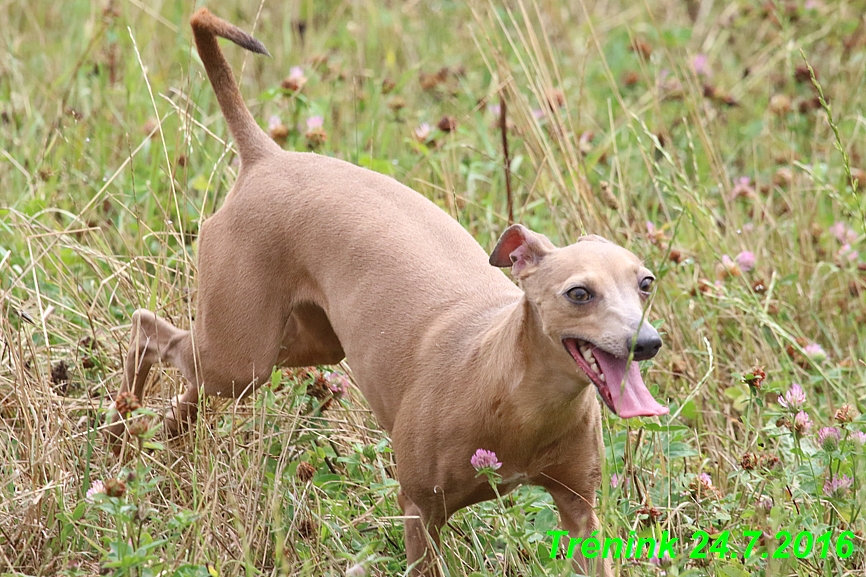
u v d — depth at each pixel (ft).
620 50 52.95
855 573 26.22
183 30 50.29
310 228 28.78
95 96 45.06
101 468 28.45
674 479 29.50
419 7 58.54
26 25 53.16
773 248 39.83
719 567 25.54
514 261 25.52
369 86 47.06
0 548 25.27
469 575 26.84
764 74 51.31
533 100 47.88
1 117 43.06
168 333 31.17
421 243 28.43
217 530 26.20
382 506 28.84
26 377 30.14
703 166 45.14
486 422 25.26
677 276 36.91
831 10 51.44
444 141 41.65
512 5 54.95
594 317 23.54
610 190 38.14
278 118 39.78
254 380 29.37
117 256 36.17
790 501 27.58
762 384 29.37
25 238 33.45
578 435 25.96
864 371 34.12
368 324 27.84
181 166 40.11
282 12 55.62
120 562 22.03
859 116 43.55
